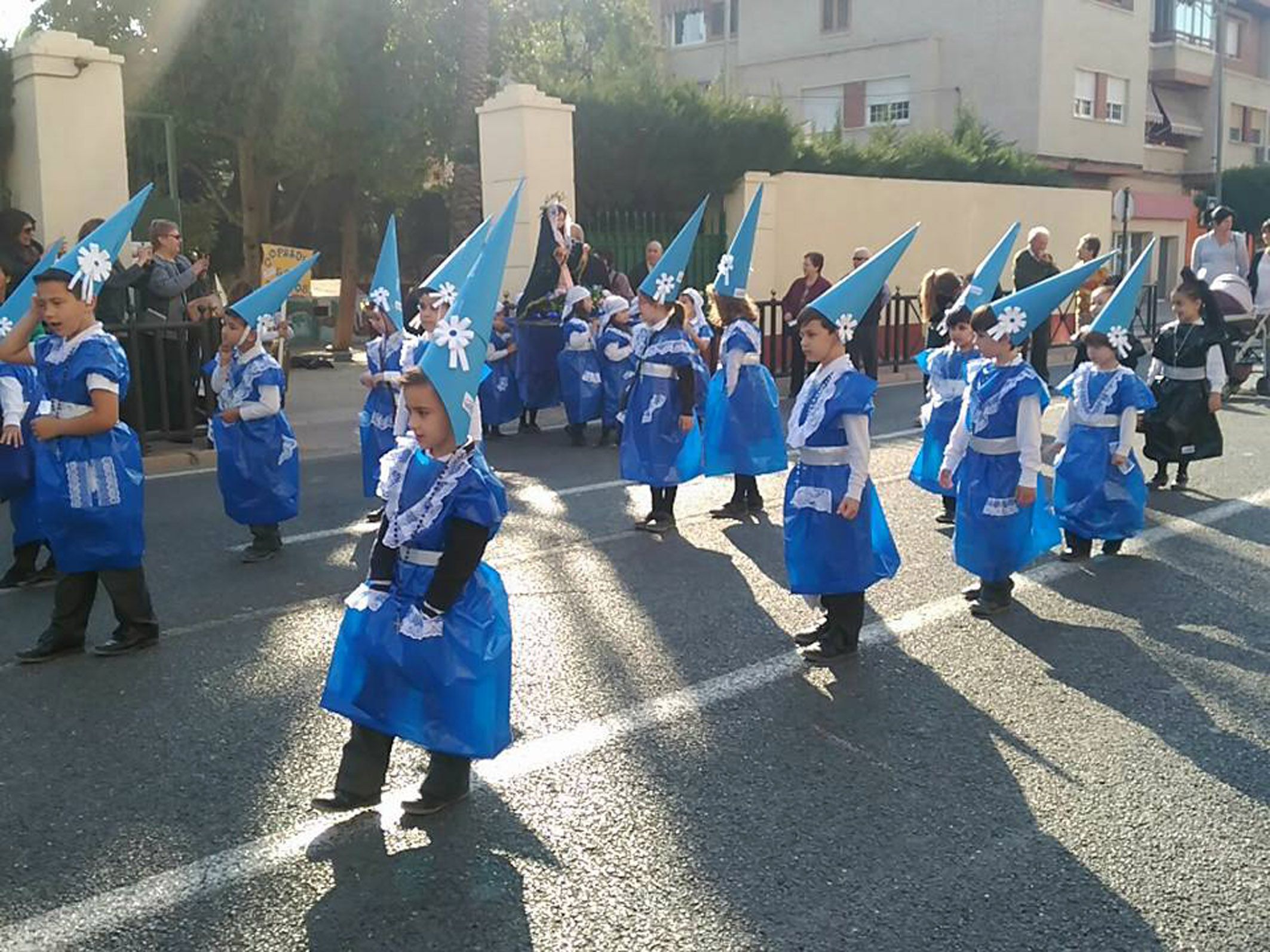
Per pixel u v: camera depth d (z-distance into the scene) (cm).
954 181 2303
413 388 388
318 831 412
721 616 649
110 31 1689
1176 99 3897
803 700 531
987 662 580
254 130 1795
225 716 511
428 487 393
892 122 2862
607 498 953
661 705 523
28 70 1234
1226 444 1176
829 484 568
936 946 343
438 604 390
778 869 387
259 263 2034
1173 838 407
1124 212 2208
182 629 625
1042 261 1400
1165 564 756
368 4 1733
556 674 560
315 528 849
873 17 3325
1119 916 359
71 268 559
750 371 881
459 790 423
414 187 2014
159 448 1111
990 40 3139
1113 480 755
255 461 744
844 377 569
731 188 1877
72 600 579
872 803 433
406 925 354
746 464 873
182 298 1144
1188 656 587
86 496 558
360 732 414
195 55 1694
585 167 1738
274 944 345
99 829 414
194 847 401
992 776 455
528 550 786
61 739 489
